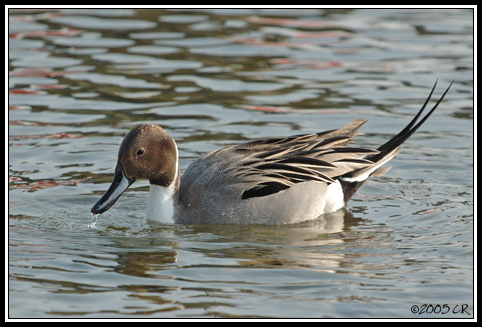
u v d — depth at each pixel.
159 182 11.95
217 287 9.03
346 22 24.02
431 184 13.57
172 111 16.72
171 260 10.02
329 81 18.86
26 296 8.71
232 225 11.98
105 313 8.29
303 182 12.23
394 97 17.78
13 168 13.62
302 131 15.67
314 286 9.10
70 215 11.97
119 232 11.41
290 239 11.14
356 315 8.32
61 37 21.70
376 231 11.45
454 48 21.42
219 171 12.19
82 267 9.68
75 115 16.33
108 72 19.12
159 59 20.20
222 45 21.44
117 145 14.91
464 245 10.67
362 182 12.91
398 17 24.64
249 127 15.86
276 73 19.41
